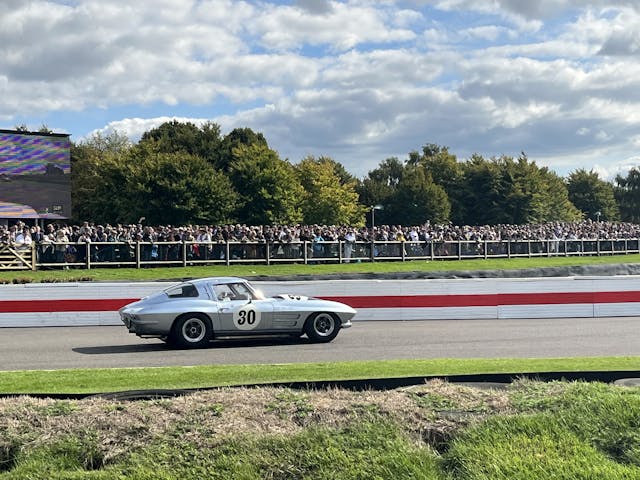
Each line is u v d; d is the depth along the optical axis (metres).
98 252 26.02
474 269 30.70
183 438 5.51
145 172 55.66
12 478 5.08
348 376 8.91
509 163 79.00
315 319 13.90
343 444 5.39
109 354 12.41
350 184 73.88
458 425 5.79
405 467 5.06
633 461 5.22
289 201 62.75
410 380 7.77
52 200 40.78
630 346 13.09
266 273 26.83
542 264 34.06
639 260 37.59
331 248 30.30
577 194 93.12
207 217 56.16
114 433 5.63
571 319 18.59
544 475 4.87
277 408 6.18
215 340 14.37
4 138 39.09
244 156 63.44
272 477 5.03
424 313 18.78
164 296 13.32
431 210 76.56
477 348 12.90
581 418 5.84
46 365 11.10
